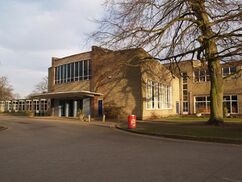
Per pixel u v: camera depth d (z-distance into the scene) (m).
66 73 42.16
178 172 7.68
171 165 8.59
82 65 39.50
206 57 21.92
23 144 13.70
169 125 24.02
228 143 14.37
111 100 35.25
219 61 23.30
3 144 13.73
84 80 38.97
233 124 23.64
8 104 69.69
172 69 25.53
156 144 13.66
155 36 20.80
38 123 28.83
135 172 7.71
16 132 20.12
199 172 7.67
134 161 9.24
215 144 13.89
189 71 43.09
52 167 8.42
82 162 9.12
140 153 10.86
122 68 29.12
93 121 31.23
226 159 9.55
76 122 29.88
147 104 34.12
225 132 17.48
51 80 45.00
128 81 34.00
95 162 9.11
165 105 40.72
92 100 37.25
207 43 21.09
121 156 10.20
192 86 46.69
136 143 13.99
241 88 41.31
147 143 14.02
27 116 45.09
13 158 9.95
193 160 9.38
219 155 10.38
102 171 7.86
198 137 15.57
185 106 47.16
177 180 6.87
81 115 34.44
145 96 33.53
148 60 23.95
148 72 34.09
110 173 7.62
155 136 17.58
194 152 11.11
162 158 9.77
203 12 20.25
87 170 7.99
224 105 42.69
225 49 20.34
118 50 22.58
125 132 20.06
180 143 14.18
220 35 19.45
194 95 46.41
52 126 24.95
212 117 23.27
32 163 9.04
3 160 9.60
